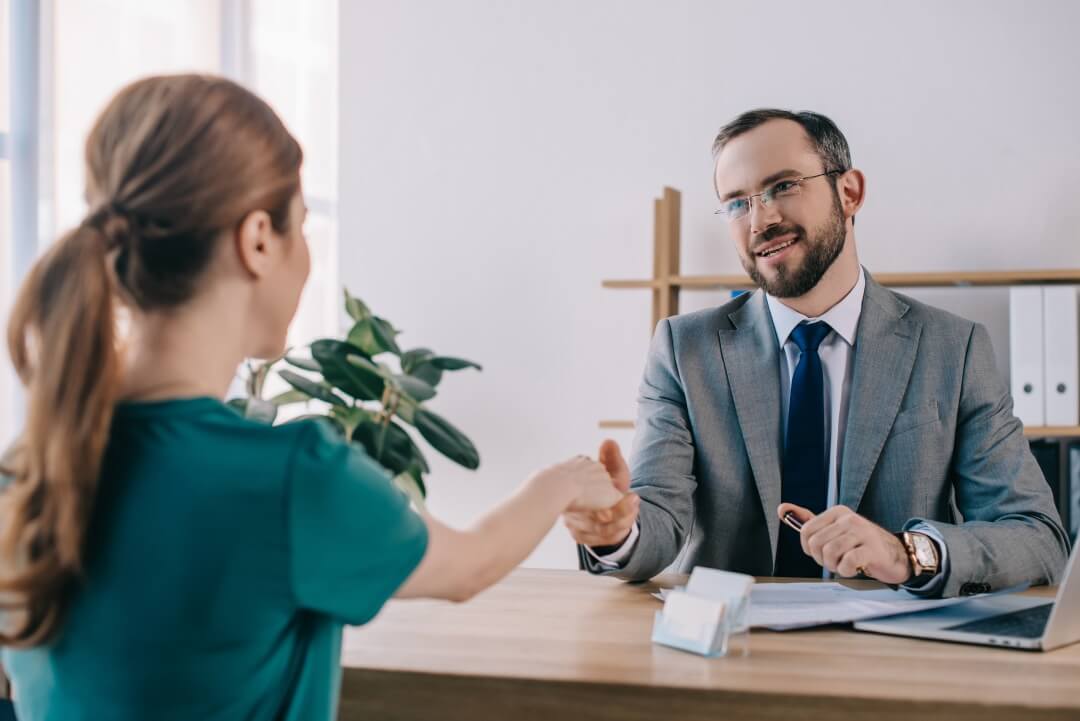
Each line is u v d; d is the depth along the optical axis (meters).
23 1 2.81
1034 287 2.80
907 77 3.17
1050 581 1.43
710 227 3.35
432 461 3.61
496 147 3.58
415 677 0.95
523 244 3.54
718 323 1.88
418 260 3.65
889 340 1.76
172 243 0.75
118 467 0.72
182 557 0.70
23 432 0.74
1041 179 3.05
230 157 0.77
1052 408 2.75
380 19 3.69
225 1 3.56
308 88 3.85
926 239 3.14
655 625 1.07
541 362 3.52
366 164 3.70
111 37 3.10
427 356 2.84
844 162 1.82
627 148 3.44
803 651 1.03
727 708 0.88
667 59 3.41
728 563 1.75
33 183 2.82
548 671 0.95
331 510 0.72
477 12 3.60
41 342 0.71
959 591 1.25
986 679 0.92
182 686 0.69
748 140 1.79
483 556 0.87
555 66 3.52
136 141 0.76
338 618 0.76
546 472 1.03
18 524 0.69
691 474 1.78
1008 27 3.08
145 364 0.76
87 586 0.70
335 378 2.63
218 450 0.73
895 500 1.70
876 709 0.86
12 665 0.77
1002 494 1.64
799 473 1.73
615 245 3.46
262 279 0.81
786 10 3.28
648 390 1.87
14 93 2.81
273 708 0.74
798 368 1.77
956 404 1.72
